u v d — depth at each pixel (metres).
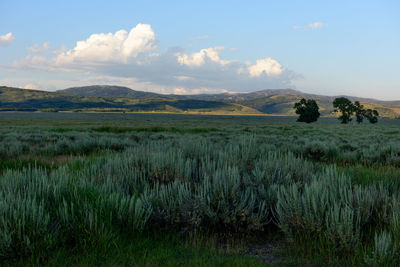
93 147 14.65
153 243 3.66
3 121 81.38
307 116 101.69
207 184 4.51
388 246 2.94
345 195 3.99
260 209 4.39
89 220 3.56
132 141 17.03
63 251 3.28
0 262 3.12
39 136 21.16
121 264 3.07
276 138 21.77
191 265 3.04
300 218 3.75
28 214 3.51
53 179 4.83
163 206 4.21
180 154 6.60
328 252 3.29
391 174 6.64
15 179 4.71
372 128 55.91
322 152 12.11
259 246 3.72
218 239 3.91
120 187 4.99
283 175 5.54
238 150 7.32
